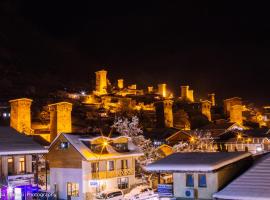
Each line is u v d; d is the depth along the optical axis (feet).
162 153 186.60
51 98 347.56
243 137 210.59
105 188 142.82
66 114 244.42
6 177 119.44
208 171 74.49
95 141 144.25
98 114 313.94
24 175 122.62
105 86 410.72
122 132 186.39
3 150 116.57
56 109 241.14
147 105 374.43
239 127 252.21
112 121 298.15
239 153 84.28
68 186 142.10
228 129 236.43
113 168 148.05
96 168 142.41
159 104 349.61
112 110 341.41
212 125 260.62
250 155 86.43
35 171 127.44
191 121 364.38
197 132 227.81
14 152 117.50
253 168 71.97
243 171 80.94
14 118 250.98
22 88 367.25
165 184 82.84
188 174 78.95
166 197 81.30
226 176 77.92
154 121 338.75
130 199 129.90
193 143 210.18
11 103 254.06
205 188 76.64
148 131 258.37
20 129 247.50
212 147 211.82
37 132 254.88
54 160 147.13
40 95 356.38
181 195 79.05
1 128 135.95
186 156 84.84
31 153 121.39
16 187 118.01
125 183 150.71
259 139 203.62
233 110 339.98
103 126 279.08
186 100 432.25
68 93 378.53
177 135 223.71
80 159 138.72
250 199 64.08
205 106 382.01
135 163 167.84
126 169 151.64
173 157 85.30
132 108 357.61
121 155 148.25
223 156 81.61
